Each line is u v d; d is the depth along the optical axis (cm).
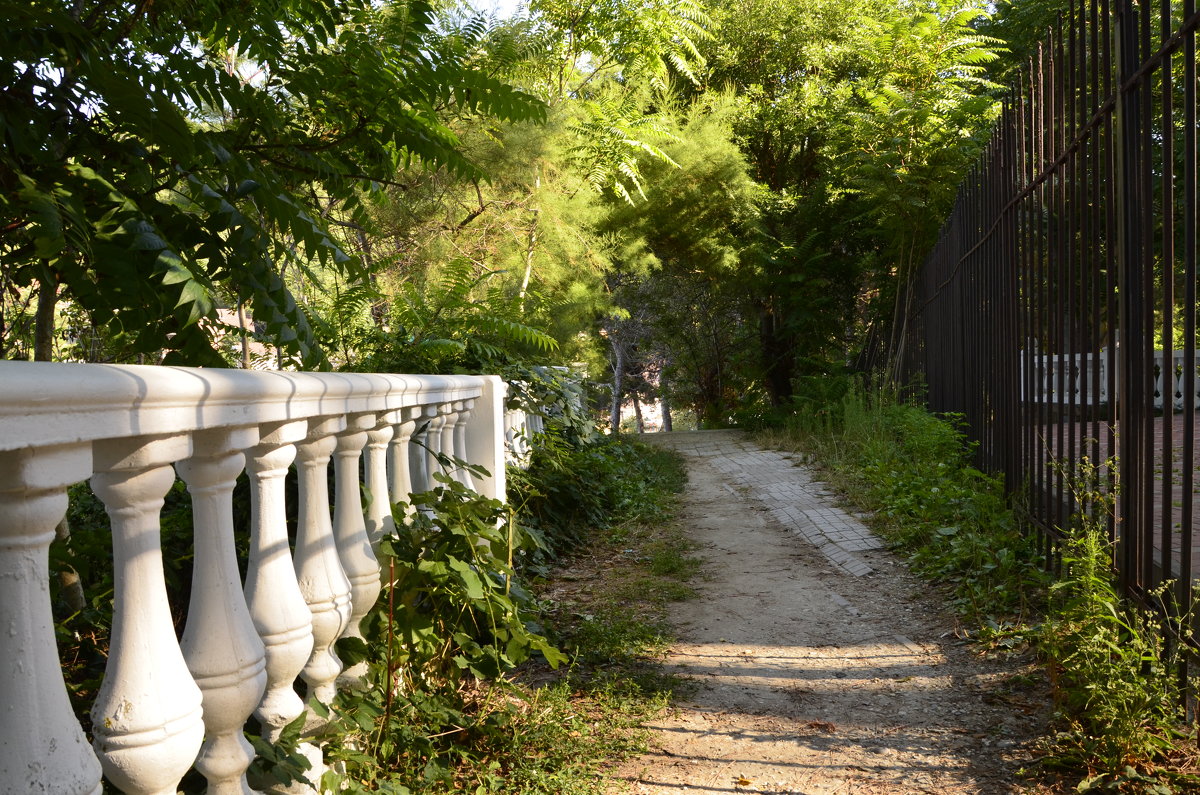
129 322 238
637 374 3525
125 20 274
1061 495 443
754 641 436
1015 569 483
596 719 327
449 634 295
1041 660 367
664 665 399
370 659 255
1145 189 302
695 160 1664
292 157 327
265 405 176
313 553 221
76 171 214
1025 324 525
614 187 1205
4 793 107
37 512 111
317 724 215
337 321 580
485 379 476
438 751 276
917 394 1236
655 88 1564
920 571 546
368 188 371
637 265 1591
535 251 1068
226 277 261
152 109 220
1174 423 1127
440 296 695
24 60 214
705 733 321
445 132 362
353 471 253
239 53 321
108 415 121
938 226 1400
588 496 725
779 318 2120
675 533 714
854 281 1988
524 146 926
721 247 1834
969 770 286
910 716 335
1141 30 300
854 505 782
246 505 337
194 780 177
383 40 350
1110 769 268
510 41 592
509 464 606
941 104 1344
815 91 1903
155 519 145
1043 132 475
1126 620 319
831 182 1747
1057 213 461
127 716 137
